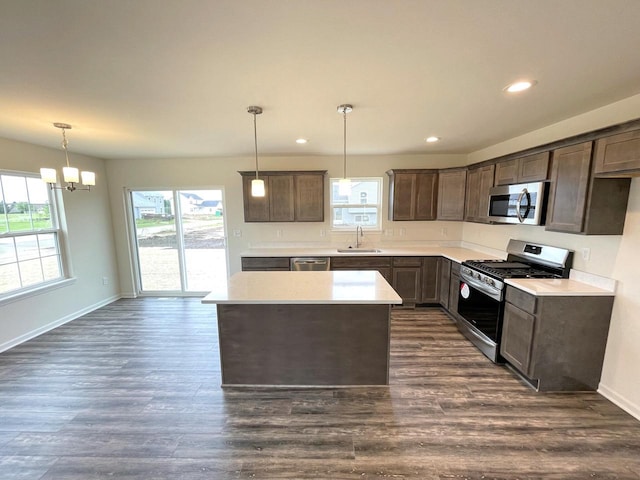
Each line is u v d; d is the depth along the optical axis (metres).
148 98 2.16
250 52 1.54
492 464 1.73
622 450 1.82
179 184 4.88
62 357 3.02
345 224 4.97
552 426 2.02
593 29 1.33
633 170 1.82
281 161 4.78
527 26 1.31
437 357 2.95
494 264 3.23
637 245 2.09
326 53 1.55
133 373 2.72
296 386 2.50
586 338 2.32
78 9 1.17
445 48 1.50
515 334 2.56
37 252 3.69
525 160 2.85
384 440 1.92
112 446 1.88
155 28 1.32
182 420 2.11
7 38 1.37
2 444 1.90
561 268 2.69
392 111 2.49
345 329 2.43
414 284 4.32
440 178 4.36
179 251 5.07
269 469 1.71
